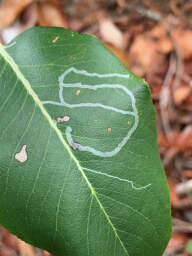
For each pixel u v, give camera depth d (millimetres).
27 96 135
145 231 138
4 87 136
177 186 288
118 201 136
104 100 136
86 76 137
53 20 315
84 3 353
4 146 133
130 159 136
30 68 138
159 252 141
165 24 348
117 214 136
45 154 133
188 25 348
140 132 137
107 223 136
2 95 135
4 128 133
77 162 134
